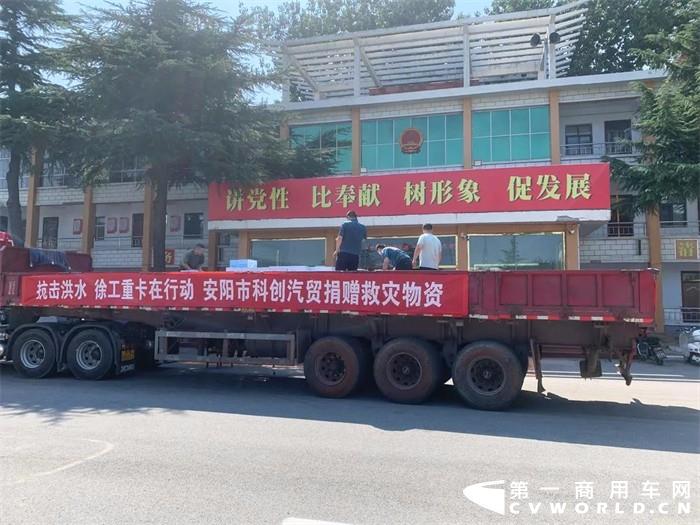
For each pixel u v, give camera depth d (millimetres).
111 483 4719
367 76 27328
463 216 17875
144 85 16875
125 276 10164
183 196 26281
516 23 22734
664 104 16859
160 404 8172
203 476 4910
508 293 8172
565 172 17172
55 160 19625
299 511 4156
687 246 22500
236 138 18578
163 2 17625
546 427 7078
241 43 18672
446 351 8711
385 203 18625
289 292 9219
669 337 20469
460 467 5293
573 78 21859
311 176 22562
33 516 4031
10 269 11297
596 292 7840
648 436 6641
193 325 10227
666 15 26266
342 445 6027
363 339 9336
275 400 8641
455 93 22906
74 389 9398
